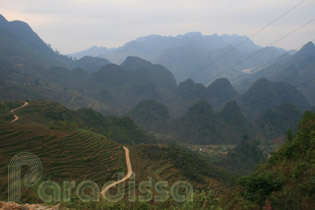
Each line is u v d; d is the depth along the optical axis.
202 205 17.08
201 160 86.12
